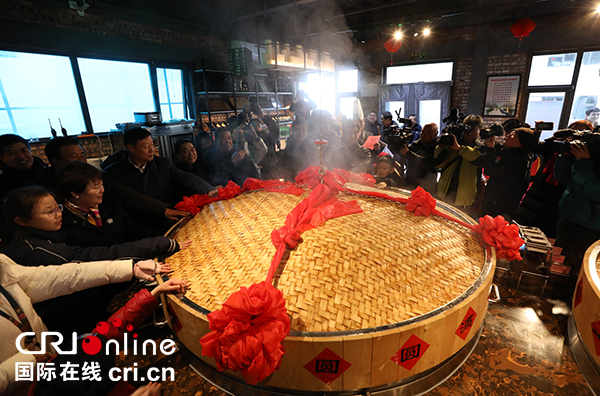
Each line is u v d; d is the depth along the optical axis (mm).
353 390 766
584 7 5109
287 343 705
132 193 1658
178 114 5914
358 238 953
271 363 656
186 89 5961
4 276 950
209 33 6129
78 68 4301
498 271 1336
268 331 656
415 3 5125
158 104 5457
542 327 1034
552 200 2186
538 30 5859
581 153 1585
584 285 950
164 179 1973
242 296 673
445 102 7066
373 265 873
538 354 925
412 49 7234
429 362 804
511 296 1190
